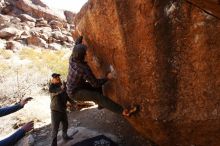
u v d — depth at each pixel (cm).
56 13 2477
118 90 484
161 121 413
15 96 1012
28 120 797
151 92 415
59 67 1460
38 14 2403
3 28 2073
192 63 366
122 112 461
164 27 379
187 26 360
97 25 487
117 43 453
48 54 1812
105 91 531
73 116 759
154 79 407
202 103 368
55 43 2147
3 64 1435
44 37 2106
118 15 432
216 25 338
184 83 379
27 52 1761
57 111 593
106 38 477
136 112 446
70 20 2619
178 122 397
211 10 320
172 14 368
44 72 1327
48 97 1009
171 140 441
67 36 2273
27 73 1278
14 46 1825
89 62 569
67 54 1930
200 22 348
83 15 533
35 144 656
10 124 790
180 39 369
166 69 391
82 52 470
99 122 693
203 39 351
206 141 405
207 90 361
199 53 358
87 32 530
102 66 525
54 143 591
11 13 2306
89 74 465
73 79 471
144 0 389
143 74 421
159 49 391
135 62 429
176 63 380
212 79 355
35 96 1016
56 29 2352
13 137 328
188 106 380
